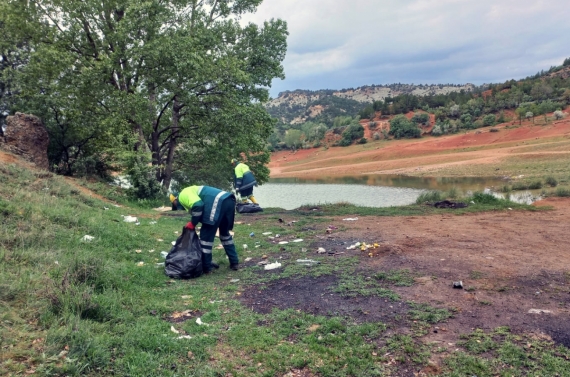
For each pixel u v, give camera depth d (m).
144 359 3.51
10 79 17.06
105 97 16.97
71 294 4.47
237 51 19.92
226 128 18.06
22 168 11.59
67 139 17.94
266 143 21.69
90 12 16.02
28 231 6.68
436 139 94.06
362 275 5.80
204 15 19.11
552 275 5.37
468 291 4.95
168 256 6.49
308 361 3.61
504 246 7.12
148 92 17.58
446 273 5.62
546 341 3.67
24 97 17.33
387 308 4.61
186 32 17.98
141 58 16.75
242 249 8.11
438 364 3.44
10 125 14.27
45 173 11.79
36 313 4.06
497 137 82.81
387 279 5.55
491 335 3.82
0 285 4.41
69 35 16.34
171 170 20.86
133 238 8.14
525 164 46.59
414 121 112.12
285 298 5.19
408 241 7.62
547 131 77.88
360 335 4.04
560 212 11.69
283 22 20.55
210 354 3.77
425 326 4.11
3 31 17.03
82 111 17.52
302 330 4.23
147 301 5.09
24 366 3.16
